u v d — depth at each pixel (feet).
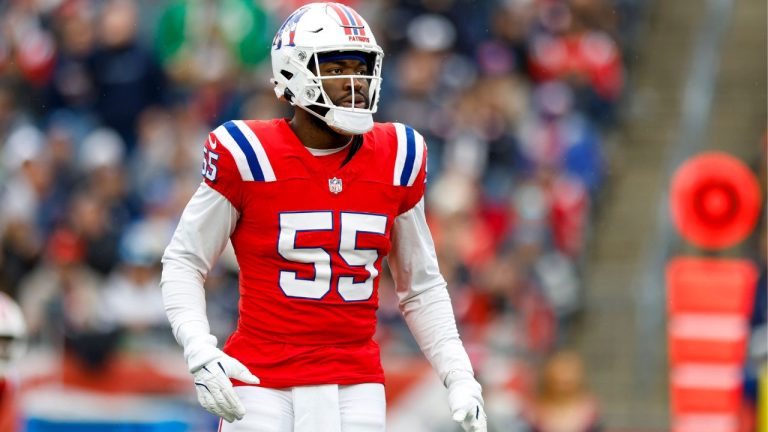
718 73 179.22
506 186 153.07
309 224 54.85
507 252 140.46
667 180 152.15
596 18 170.19
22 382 128.77
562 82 164.35
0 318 67.72
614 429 138.82
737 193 103.86
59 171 156.76
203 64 166.09
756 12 186.50
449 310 57.98
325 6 55.21
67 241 137.59
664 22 188.24
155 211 147.13
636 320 147.64
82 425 110.32
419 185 56.80
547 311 137.80
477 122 158.30
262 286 55.26
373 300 56.18
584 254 153.69
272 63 56.08
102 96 168.76
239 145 54.60
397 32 165.37
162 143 158.71
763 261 123.24
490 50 165.48
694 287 103.40
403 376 123.44
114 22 170.09
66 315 132.46
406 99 160.04
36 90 172.14
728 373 102.99
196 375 52.75
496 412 112.27
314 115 55.11
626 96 175.42
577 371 107.96
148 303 134.10
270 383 54.90
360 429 55.26
